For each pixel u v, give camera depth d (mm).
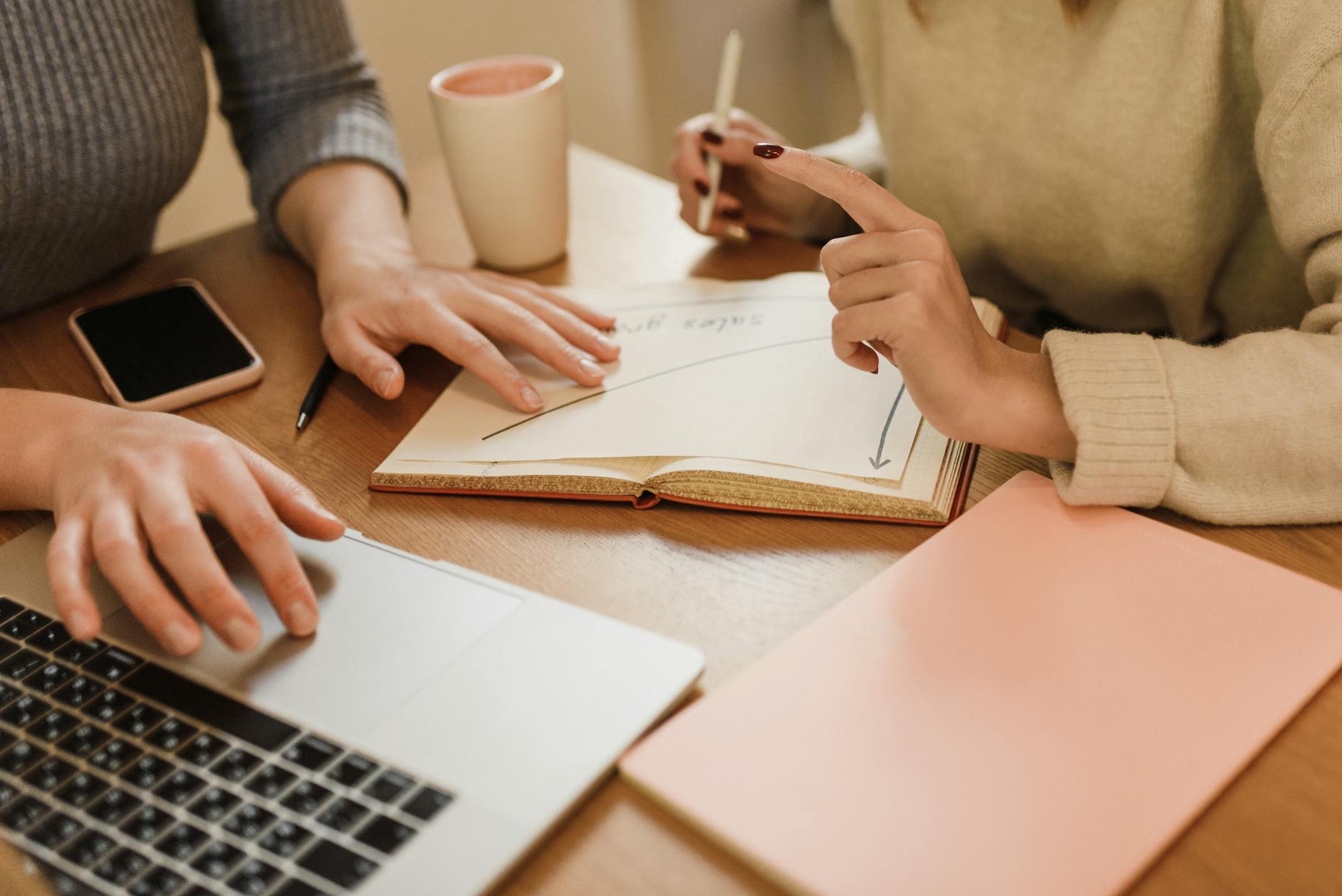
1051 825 320
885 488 483
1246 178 698
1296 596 404
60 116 690
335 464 564
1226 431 457
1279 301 750
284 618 416
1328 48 516
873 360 521
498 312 610
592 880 326
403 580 446
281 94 853
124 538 428
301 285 767
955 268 496
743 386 565
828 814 330
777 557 469
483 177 730
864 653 391
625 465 520
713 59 1831
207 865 315
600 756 352
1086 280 812
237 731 367
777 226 823
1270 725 351
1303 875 310
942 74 799
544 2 1557
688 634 428
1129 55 678
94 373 660
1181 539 440
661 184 896
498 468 529
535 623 414
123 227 774
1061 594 413
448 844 321
